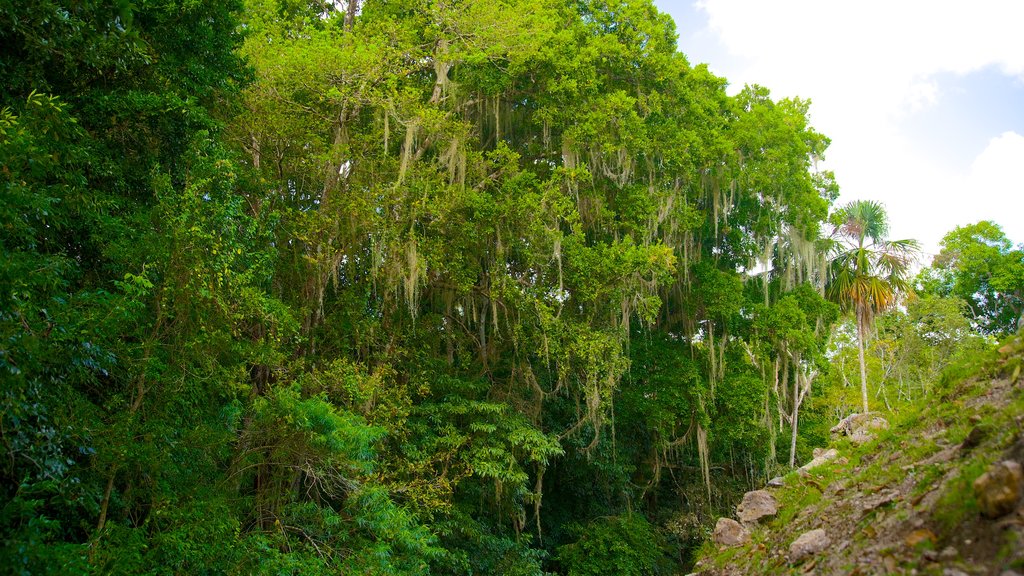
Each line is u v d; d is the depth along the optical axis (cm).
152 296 1050
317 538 1267
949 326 3023
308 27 1853
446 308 2028
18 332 681
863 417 1141
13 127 766
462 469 1805
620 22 2219
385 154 1698
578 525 2291
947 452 650
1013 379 701
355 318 1695
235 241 1107
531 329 1920
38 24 933
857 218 2750
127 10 738
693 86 2359
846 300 2778
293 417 1189
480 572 1827
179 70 1278
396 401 1633
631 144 2050
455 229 1833
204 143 1123
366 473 1311
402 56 1886
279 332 1275
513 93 2155
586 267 1919
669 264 1956
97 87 1146
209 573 1031
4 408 667
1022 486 479
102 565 821
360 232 1703
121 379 1030
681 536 2458
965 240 3956
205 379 1091
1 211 709
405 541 1284
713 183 2406
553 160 2206
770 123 2558
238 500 1191
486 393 2042
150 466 986
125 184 1176
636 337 2486
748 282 2702
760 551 845
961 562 472
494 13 1900
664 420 2288
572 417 2314
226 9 1379
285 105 1700
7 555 664
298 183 1817
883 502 652
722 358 2372
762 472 2619
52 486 757
